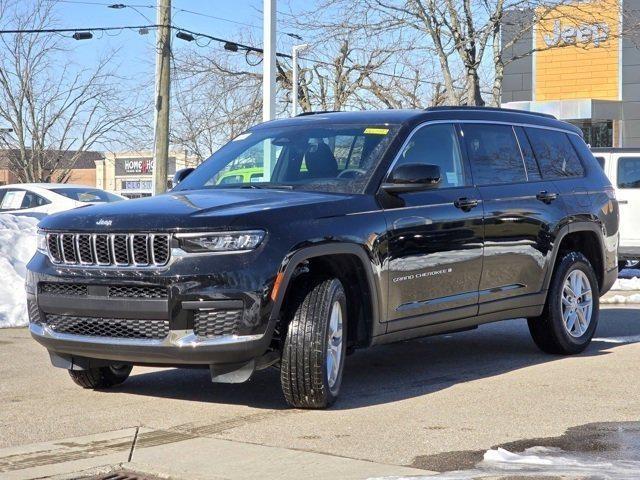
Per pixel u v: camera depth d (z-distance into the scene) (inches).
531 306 322.7
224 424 235.8
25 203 765.3
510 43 911.7
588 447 212.4
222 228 234.2
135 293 239.3
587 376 298.7
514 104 1348.4
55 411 252.4
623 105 1357.0
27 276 259.4
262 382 292.0
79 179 2876.5
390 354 346.3
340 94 1256.8
